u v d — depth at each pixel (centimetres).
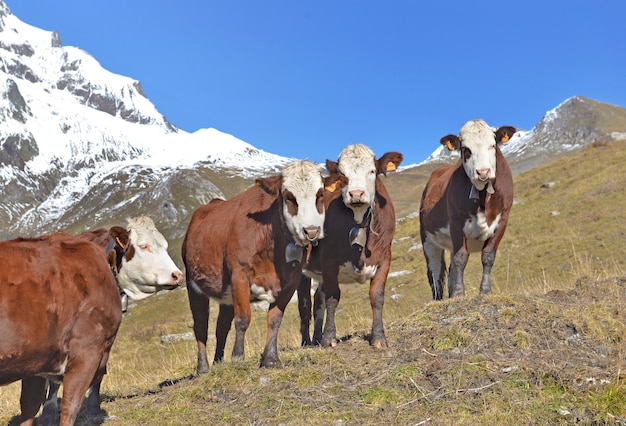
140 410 774
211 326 2442
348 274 901
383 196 909
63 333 598
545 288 1181
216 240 890
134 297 820
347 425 649
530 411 650
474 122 1016
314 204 780
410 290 2269
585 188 3073
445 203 1170
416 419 649
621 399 648
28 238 621
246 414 701
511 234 2681
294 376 767
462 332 830
